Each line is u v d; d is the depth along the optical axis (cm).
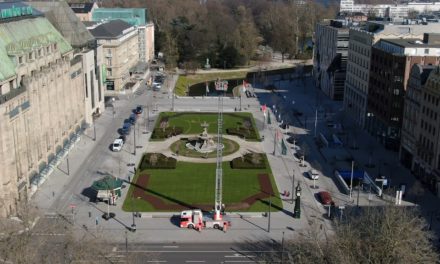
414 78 15875
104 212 12762
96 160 16375
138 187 14312
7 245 8056
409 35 19825
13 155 12212
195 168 15850
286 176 15312
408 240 8425
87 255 8281
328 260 8338
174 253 10975
